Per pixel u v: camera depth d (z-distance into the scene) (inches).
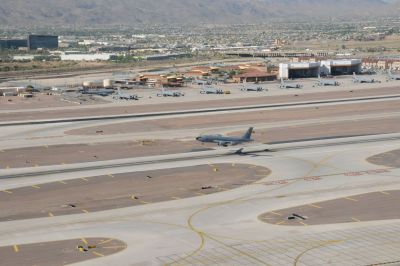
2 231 4035.4
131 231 4015.8
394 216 4252.0
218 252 3639.3
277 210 4411.9
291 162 5876.0
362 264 3452.3
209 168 5698.8
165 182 5216.5
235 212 4382.4
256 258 3550.7
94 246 3747.5
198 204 4586.6
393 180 5167.3
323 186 5012.3
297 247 3705.7
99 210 4471.0
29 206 4586.6
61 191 4980.3
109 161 6053.2
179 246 3742.6
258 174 5438.0
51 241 3846.0
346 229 4005.9
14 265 3464.6
